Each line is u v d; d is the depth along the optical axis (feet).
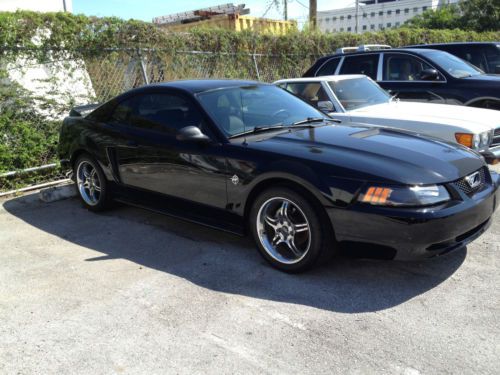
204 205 14.19
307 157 11.91
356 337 9.68
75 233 16.52
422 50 26.45
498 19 78.33
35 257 14.51
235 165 12.96
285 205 12.34
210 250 14.47
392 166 11.32
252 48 35.96
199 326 10.32
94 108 19.71
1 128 21.39
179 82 16.14
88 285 12.48
